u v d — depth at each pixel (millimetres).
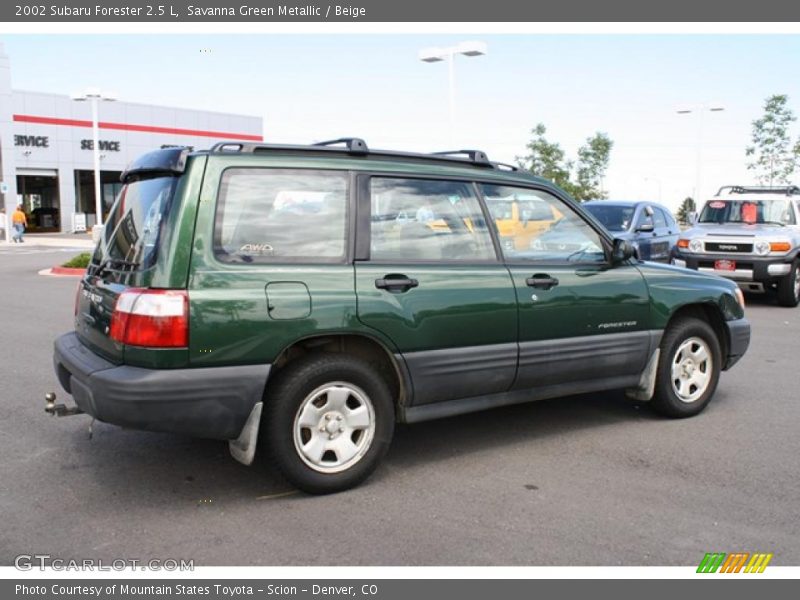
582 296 5195
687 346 5844
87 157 42719
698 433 5527
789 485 4516
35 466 4770
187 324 3855
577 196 32094
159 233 4008
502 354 4840
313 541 3764
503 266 4930
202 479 4570
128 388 3795
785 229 13398
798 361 8164
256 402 4043
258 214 4156
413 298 4480
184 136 46812
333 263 4305
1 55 38750
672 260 14133
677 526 3947
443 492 4387
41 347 8547
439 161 4898
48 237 38250
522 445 5242
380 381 4414
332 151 4480
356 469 4379
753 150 27953
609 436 5445
